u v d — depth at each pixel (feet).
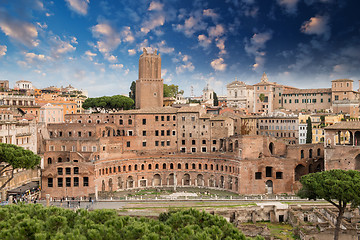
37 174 469.57
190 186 520.83
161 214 273.13
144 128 552.41
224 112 631.15
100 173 467.52
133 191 487.20
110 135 547.90
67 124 531.09
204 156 517.14
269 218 388.78
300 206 386.32
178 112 556.10
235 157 476.54
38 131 495.41
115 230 211.41
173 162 525.75
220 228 217.97
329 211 366.02
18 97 581.53
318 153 515.09
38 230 206.39
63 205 384.88
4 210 232.94
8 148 335.26
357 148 445.37
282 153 514.68
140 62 648.79
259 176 469.98
